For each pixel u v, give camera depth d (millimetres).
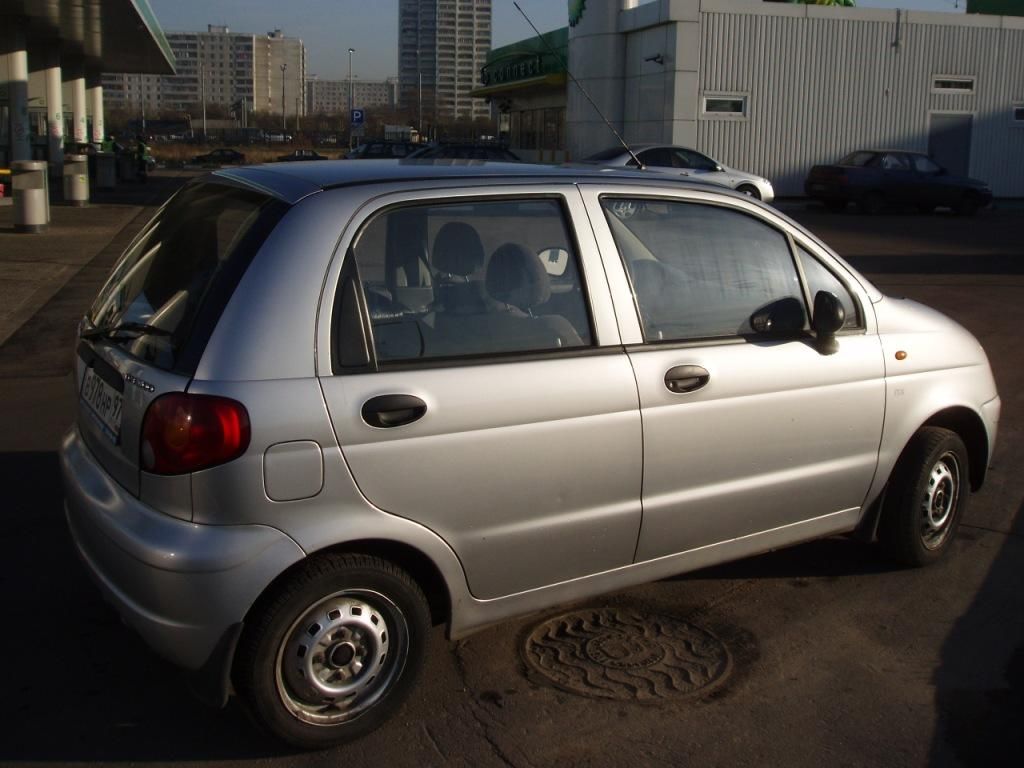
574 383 3627
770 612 4488
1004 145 33281
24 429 7000
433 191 3551
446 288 3561
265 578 3123
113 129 92938
